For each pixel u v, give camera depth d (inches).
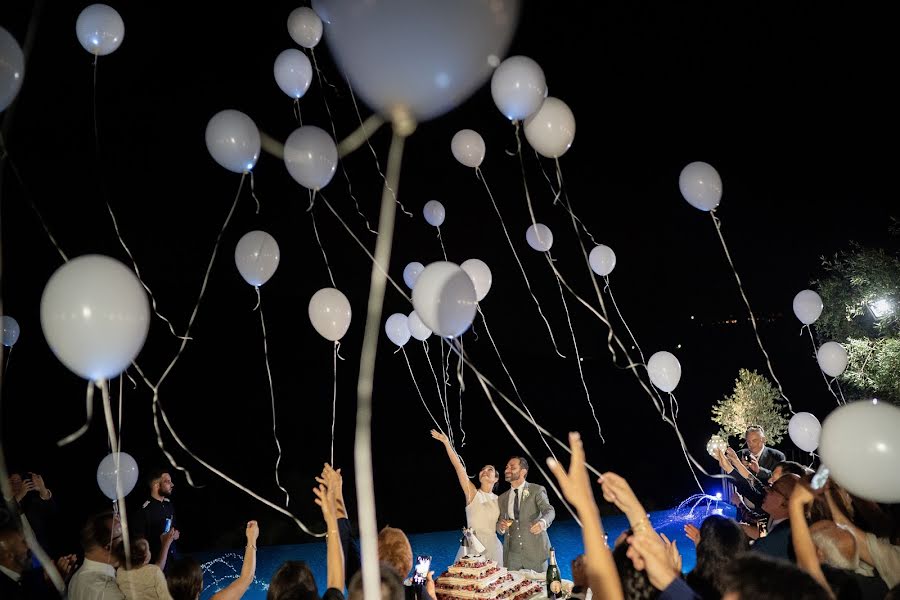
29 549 134.0
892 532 104.6
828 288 343.3
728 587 58.8
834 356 198.8
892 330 319.9
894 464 79.5
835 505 109.5
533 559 203.0
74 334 89.3
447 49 105.8
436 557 339.6
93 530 125.3
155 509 202.8
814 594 55.2
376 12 104.0
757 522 201.6
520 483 211.3
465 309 112.6
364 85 110.0
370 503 84.4
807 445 189.5
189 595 118.6
